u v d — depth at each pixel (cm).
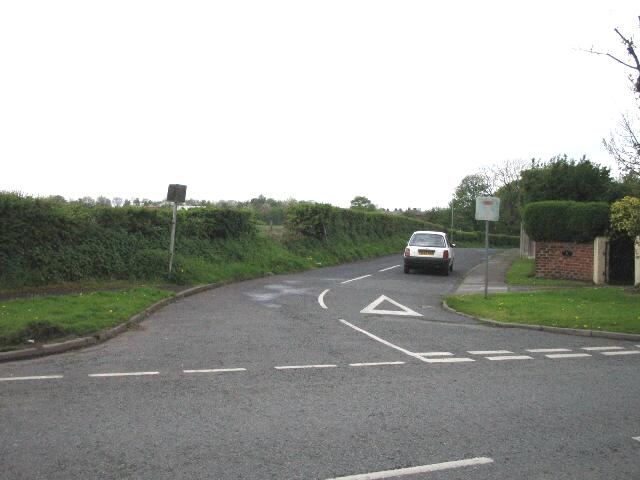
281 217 3328
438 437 535
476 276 2373
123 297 1338
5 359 822
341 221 3434
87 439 514
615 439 537
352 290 1827
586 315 1263
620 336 1095
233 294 1675
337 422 572
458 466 468
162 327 1117
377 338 1040
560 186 2356
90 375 741
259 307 1413
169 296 1501
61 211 1556
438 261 2389
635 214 1705
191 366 798
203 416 583
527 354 931
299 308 1409
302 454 488
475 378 763
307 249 2916
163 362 820
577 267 2120
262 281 2078
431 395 676
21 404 613
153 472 447
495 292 1739
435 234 2531
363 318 1276
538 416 603
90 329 995
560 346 1007
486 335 1105
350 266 2867
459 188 8775
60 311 1095
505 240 7331
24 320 984
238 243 2384
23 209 1449
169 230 1995
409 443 518
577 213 2077
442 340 1040
